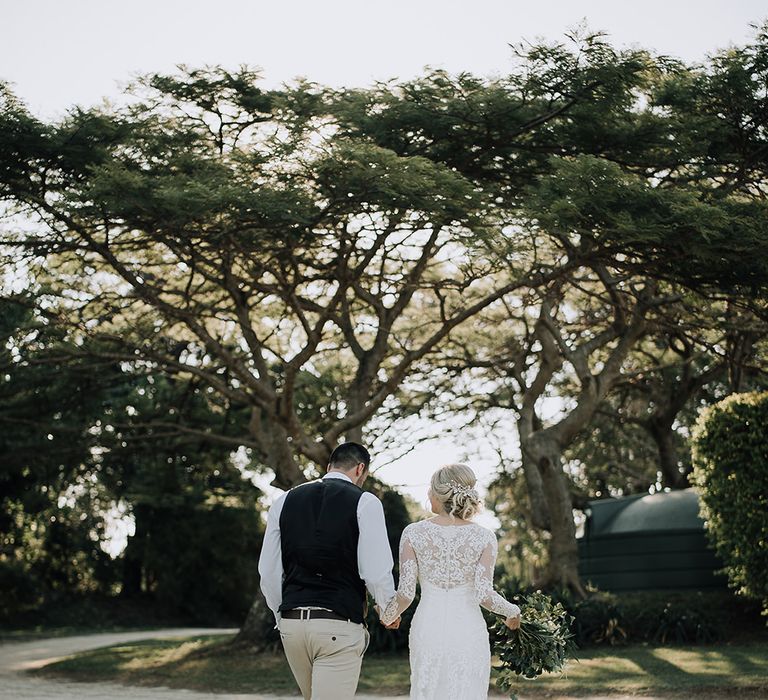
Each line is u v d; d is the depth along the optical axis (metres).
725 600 20.06
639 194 13.70
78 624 41.56
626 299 20.27
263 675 17.02
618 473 32.66
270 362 25.67
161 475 31.47
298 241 15.80
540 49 15.25
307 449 19.11
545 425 28.80
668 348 25.02
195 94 17.00
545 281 16.67
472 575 6.10
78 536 45.16
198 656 19.67
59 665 20.77
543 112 16.28
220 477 41.72
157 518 43.59
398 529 35.12
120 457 23.58
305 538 5.91
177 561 43.91
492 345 24.48
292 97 16.70
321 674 5.75
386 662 17.66
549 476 20.83
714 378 24.67
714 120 16.02
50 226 16.75
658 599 20.19
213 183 14.59
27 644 31.66
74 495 43.44
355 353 20.69
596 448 31.58
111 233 17.81
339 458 6.37
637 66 15.34
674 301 18.72
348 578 5.89
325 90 16.94
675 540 21.66
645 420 25.72
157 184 14.44
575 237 17.86
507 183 17.75
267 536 6.11
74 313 19.56
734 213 14.18
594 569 22.95
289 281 19.67
